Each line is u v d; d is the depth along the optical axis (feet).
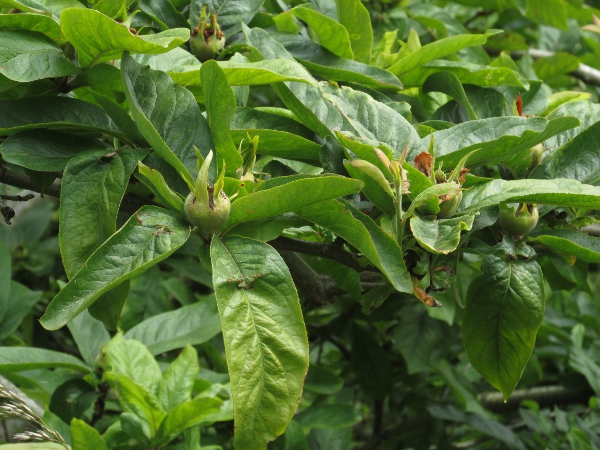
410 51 2.91
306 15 2.66
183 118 2.15
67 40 2.24
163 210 1.99
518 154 2.46
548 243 2.31
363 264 2.21
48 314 1.86
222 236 1.99
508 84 2.77
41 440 2.27
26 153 2.13
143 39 2.07
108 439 2.77
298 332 1.90
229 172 2.11
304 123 2.37
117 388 3.00
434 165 2.21
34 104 2.20
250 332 1.87
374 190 2.16
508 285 2.25
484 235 2.40
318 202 1.99
